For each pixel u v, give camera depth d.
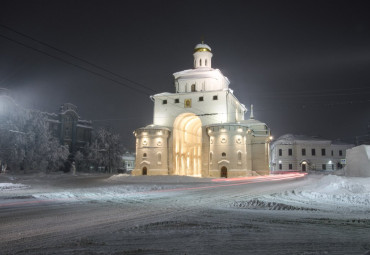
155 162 48.50
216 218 11.19
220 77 54.81
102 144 75.31
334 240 7.92
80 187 27.22
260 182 32.88
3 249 7.01
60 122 76.19
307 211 12.97
